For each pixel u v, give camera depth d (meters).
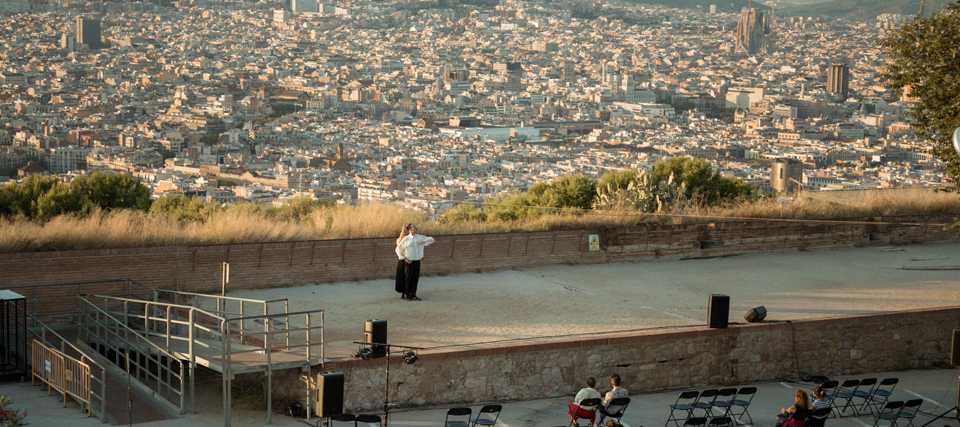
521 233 29.42
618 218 32.91
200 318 22.11
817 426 18.31
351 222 29.31
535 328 22.17
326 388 17.11
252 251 25.31
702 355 22.30
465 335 21.38
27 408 18.58
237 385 20.53
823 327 23.50
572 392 20.98
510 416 19.31
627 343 21.44
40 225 26.16
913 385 23.19
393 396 19.34
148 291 23.92
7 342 20.78
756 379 22.94
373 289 25.94
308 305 23.92
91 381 19.36
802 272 30.12
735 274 29.59
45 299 22.31
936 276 29.97
